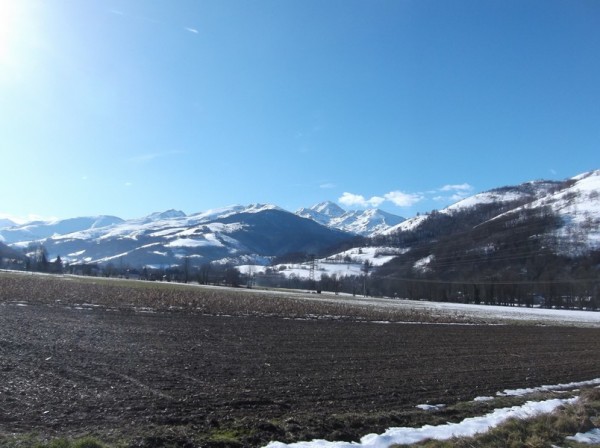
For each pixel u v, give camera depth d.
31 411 9.91
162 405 11.12
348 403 12.85
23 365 13.82
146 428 9.51
